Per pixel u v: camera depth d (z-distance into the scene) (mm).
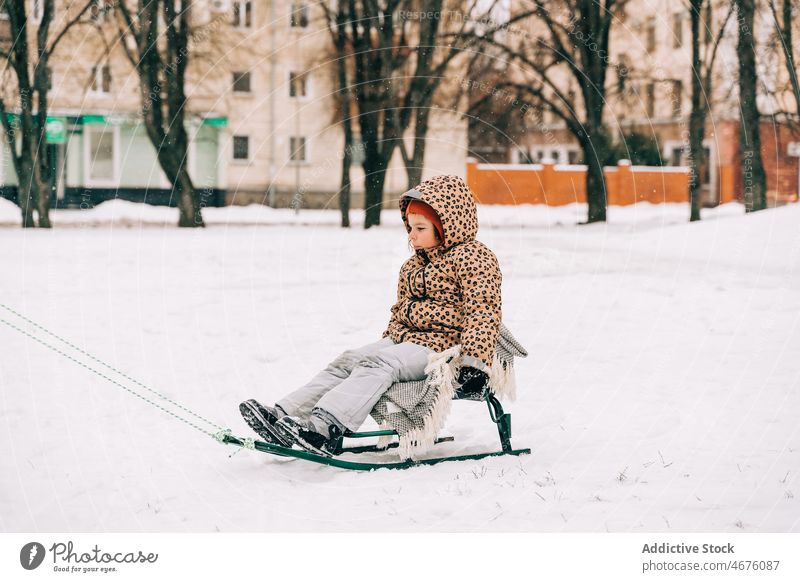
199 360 6922
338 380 4242
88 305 9578
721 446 4520
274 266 13383
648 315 8789
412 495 3809
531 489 3857
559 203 32531
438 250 4434
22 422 5047
